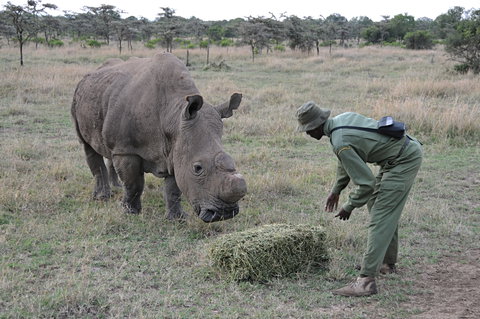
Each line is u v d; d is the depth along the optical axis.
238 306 4.69
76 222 6.73
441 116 12.65
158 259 5.72
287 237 5.40
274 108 15.17
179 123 6.20
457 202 8.06
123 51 34.44
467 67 23.50
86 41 42.62
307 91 18.78
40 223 6.68
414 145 4.97
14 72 20.06
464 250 6.23
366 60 30.80
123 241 6.24
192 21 46.22
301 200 7.91
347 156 4.76
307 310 4.68
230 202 5.65
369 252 4.93
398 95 16.91
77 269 5.42
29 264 5.45
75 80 19.25
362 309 4.70
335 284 5.23
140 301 4.70
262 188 8.29
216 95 16.62
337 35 53.41
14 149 10.19
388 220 4.91
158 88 6.72
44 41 40.56
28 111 14.17
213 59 31.52
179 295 4.85
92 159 8.15
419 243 6.41
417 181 9.00
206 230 6.64
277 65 27.70
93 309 4.57
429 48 45.59
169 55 7.06
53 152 10.43
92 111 7.50
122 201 7.38
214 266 5.39
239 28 39.22
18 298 4.66
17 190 7.58
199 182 5.79
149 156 6.88
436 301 4.91
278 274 5.31
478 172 9.59
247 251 5.16
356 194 4.83
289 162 10.16
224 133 12.34
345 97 17.31
